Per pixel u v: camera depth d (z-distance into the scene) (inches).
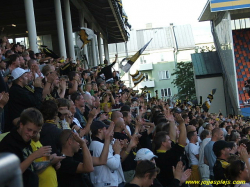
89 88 398.0
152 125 291.3
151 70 2381.9
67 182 163.2
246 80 1478.8
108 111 339.9
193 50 2425.0
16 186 37.3
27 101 202.4
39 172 142.9
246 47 1738.4
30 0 592.1
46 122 175.9
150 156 188.4
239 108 1395.2
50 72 238.7
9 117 206.7
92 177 208.1
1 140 131.6
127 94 608.7
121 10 1054.4
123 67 637.9
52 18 1037.2
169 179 214.7
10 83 254.4
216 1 1451.8
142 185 161.8
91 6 999.6
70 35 837.2
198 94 1678.2
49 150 129.3
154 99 688.4
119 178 226.4
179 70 2143.2
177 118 215.5
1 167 36.5
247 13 1644.9
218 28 1692.9
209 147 295.1
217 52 1770.4
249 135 476.1
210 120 518.3
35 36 591.8
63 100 204.1
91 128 218.7
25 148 136.9
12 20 1026.7
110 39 1494.8
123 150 232.7
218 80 1667.1
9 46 474.9
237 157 217.5
